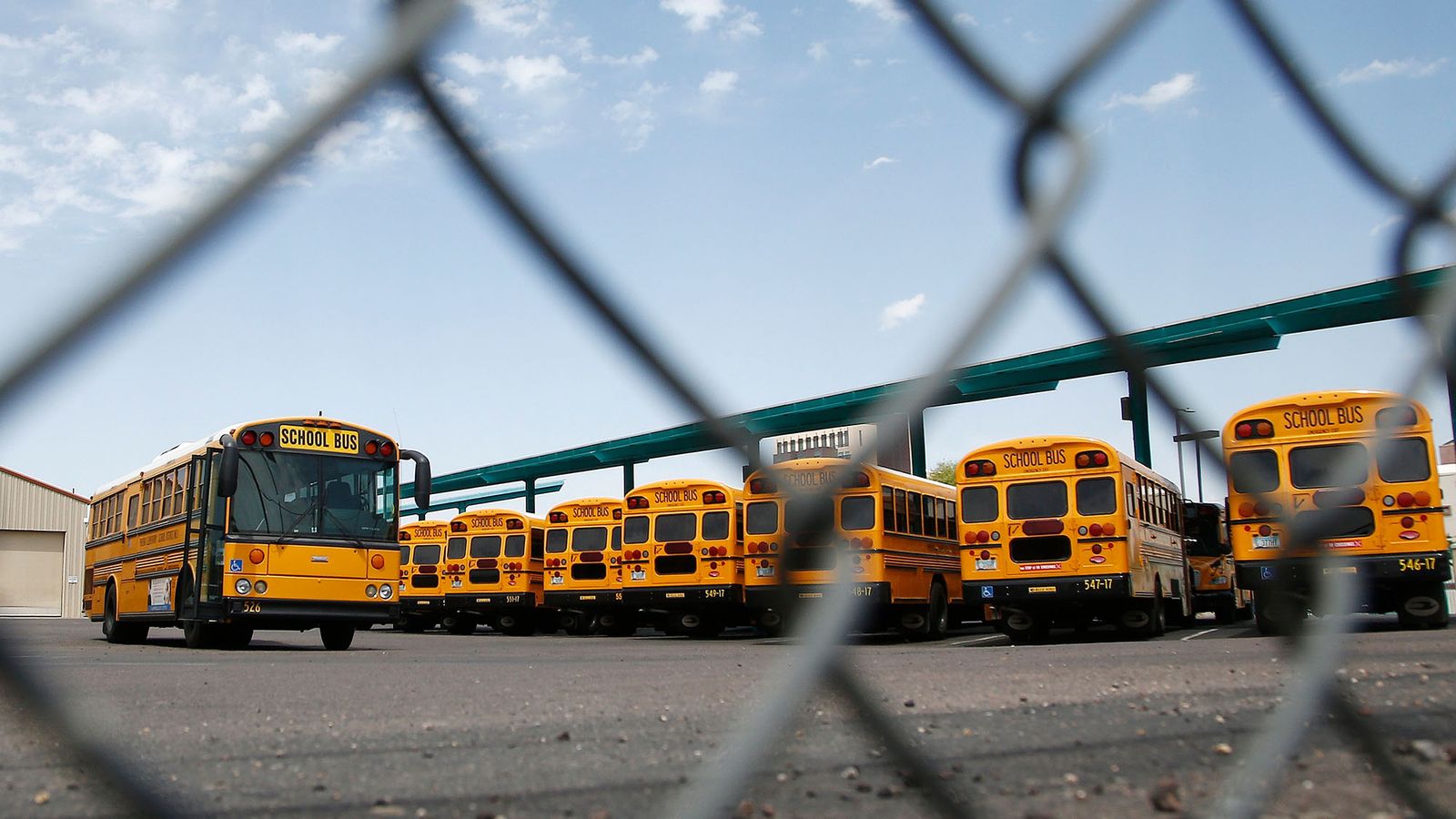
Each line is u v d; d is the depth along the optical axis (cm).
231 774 388
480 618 3212
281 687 820
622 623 2867
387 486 1631
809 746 408
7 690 135
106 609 2014
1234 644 1263
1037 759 391
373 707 654
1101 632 2066
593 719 569
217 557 1507
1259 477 1484
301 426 1577
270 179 89
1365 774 342
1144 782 348
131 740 491
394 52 96
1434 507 1409
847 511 1852
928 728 480
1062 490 1670
